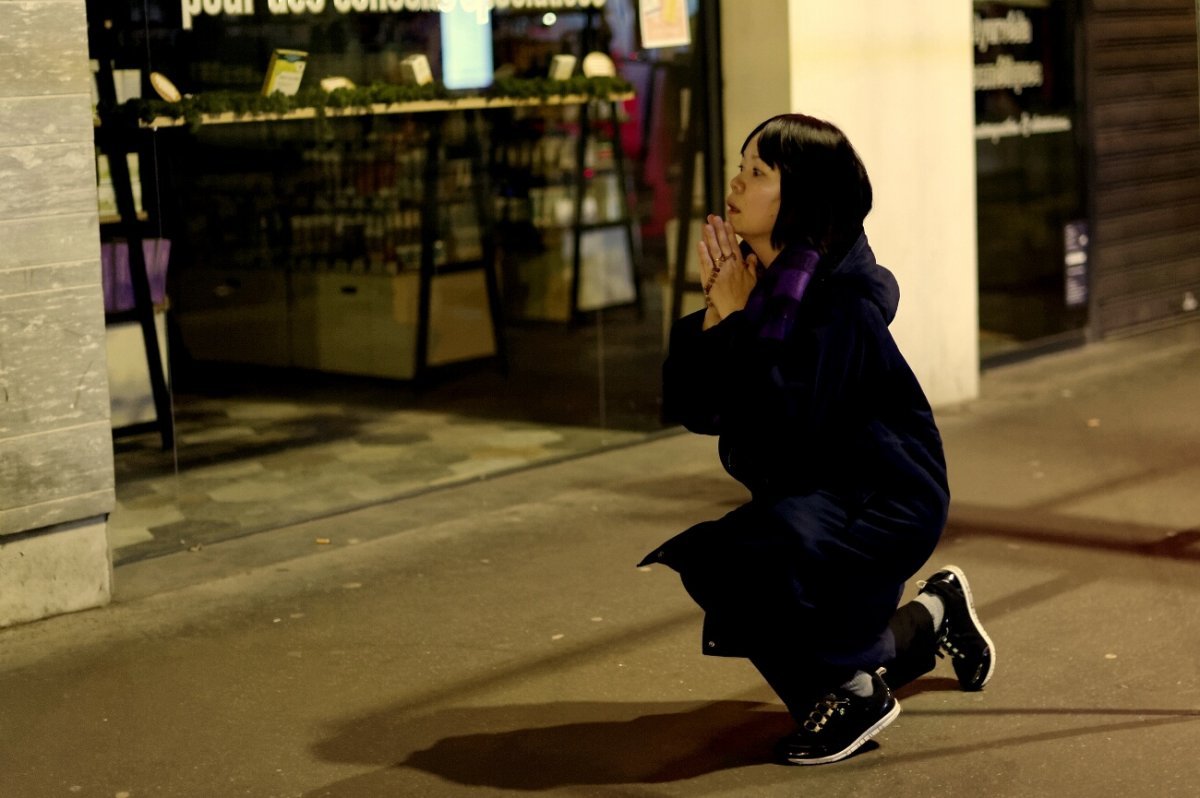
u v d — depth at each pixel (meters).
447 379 7.78
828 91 8.52
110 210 6.52
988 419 8.89
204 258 6.83
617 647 5.53
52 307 5.73
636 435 8.63
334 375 7.36
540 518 7.19
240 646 5.64
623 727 4.82
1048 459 7.97
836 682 4.32
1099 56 10.62
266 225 7.04
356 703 5.09
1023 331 10.43
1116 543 6.55
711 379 4.12
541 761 4.58
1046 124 10.38
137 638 5.74
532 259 8.09
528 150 8.01
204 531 6.93
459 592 6.18
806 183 4.07
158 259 6.68
